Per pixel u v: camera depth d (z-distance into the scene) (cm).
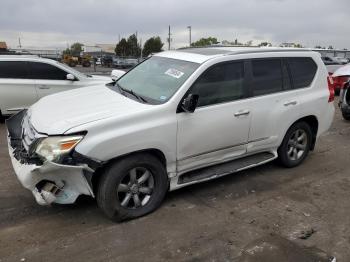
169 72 486
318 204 488
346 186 547
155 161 430
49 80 927
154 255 368
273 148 564
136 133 404
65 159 373
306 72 588
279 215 454
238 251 378
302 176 578
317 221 443
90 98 470
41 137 382
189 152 459
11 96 892
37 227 411
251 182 548
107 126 390
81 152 376
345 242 401
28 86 903
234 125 491
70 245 379
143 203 438
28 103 912
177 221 431
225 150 498
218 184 537
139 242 388
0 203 461
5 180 530
